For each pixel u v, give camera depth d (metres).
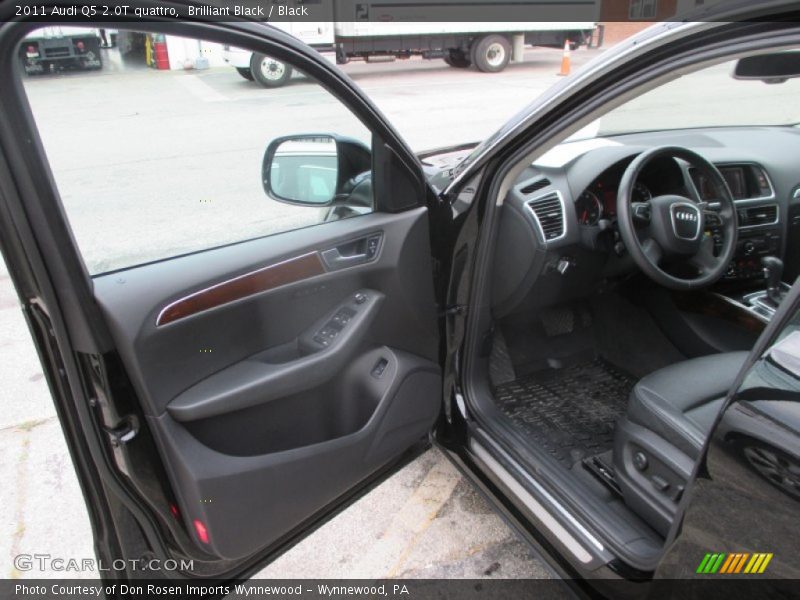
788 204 2.52
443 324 1.94
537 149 1.65
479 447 1.83
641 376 2.53
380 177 1.64
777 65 1.51
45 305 1.03
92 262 1.21
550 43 13.07
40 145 0.97
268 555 1.49
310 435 1.52
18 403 2.65
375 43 11.66
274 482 1.39
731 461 0.99
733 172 2.47
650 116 3.15
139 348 1.16
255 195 1.50
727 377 1.66
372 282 1.65
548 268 2.19
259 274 1.39
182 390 1.26
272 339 1.46
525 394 2.38
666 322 2.60
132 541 1.27
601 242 2.25
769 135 2.74
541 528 1.60
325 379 1.49
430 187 1.87
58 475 2.24
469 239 1.83
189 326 1.26
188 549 1.32
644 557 1.38
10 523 2.03
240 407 1.32
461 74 12.56
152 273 1.22
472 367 1.94
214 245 1.38
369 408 1.65
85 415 1.12
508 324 2.49
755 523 0.96
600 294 2.62
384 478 1.76
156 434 1.21
